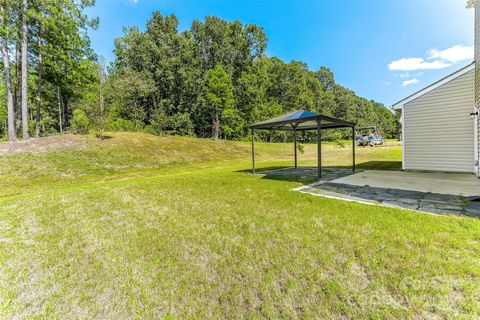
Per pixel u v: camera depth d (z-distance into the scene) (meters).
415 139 7.95
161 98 24.41
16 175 8.40
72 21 13.20
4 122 21.86
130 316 1.89
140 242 3.10
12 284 2.31
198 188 6.14
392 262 2.29
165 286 2.22
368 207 3.94
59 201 5.05
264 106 28.59
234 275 2.32
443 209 3.69
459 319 1.62
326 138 30.34
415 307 1.75
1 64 14.73
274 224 3.44
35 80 16.86
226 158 16.48
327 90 41.56
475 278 1.99
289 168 10.55
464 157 7.07
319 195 4.97
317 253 2.56
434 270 2.12
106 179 8.94
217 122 24.48
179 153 15.37
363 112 42.66
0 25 10.93
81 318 1.89
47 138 12.58
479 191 4.80
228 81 24.58
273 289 2.08
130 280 2.33
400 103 8.20
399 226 3.06
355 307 1.81
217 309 1.92
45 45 14.12
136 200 5.08
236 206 4.44
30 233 3.45
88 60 16.73
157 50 23.28
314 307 1.86
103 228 3.59
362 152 17.27
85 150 11.86
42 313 1.95
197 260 2.62
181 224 3.65
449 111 7.27
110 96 18.70
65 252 2.90
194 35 27.55
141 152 13.55
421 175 7.09
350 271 2.22
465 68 6.95
